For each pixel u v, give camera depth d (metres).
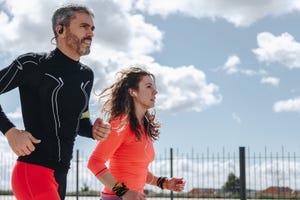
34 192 3.01
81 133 3.46
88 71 3.36
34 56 3.11
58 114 3.12
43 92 3.08
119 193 3.52
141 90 3.83
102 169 3.56
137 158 3.73
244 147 11.91
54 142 3.10
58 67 3.15
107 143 3.60
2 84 3.01
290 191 12.55
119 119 3.71
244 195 11.80
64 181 3.21
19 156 3.08
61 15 3.21
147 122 3.89
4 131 2.89
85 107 3.32
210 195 13.12
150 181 4.28
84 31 3.21
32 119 3.08
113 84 3.90
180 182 4.25
